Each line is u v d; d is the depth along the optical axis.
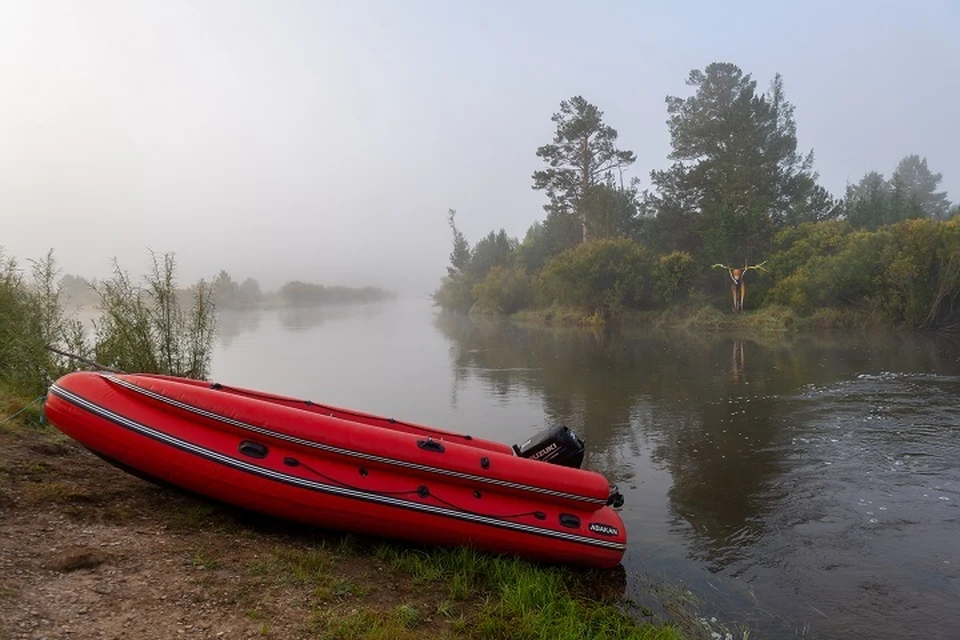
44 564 4.09
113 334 9.78
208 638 3.61
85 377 5.38
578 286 39.66
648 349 24.38
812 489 8.24
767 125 43.56
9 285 9.39
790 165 44.88
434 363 21.27
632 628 4.73
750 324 32.53
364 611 4.20
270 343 29.02
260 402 5.50
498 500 5.79
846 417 12.01
